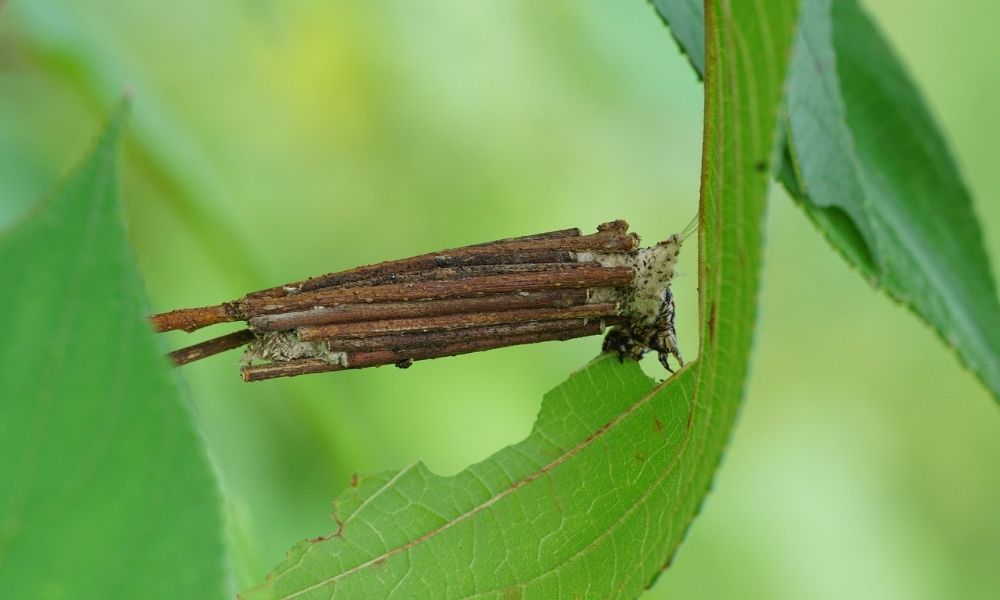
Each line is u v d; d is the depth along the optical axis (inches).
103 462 10.1
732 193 10.6
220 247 13.8
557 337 11.6
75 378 10.1
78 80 13.5
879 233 12.1
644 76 15.3
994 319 12.5
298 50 18.0
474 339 11.5
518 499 11.5
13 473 10.0
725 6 10.6
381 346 11.5
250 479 13.9
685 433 11.2
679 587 18.7
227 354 14.2
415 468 11.5
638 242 11.6
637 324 11.7
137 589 10.1
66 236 10.1
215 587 10.1
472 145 18.8
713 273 10.8
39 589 10.0
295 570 11.4
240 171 18.1
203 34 17.7
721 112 10.7
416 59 18.1
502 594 11.4
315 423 13.7
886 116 12.6
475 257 11.5
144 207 14.6
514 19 17.3
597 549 11.4
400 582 11.4
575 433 11.6
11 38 13.4
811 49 11.8
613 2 15.2
